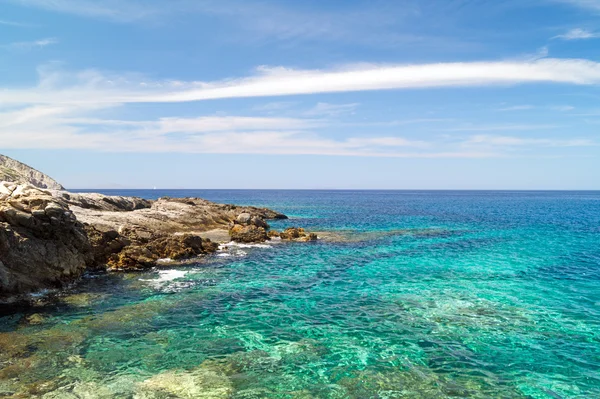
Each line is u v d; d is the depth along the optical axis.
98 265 25.88
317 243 39.75
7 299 18.39
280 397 10.95
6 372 11.80
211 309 18.47
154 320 16.78
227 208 60.72
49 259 20.95
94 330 15.43
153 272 25.83
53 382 11.32
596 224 60.16
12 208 20.22
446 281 24.14
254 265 28.75
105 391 10.94
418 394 11.28
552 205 129.38
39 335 14.70
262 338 15.08
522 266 28.70
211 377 11.95
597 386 11.82
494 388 11.67
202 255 32.28
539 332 15.84
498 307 18.97
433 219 70.50
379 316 17.69
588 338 15.29
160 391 11.04
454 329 16.14
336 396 11.07
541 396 11.28
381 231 50.56
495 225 58.84
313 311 18.36
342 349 14.17
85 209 36.72
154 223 39.53
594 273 26.39
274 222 63.69
